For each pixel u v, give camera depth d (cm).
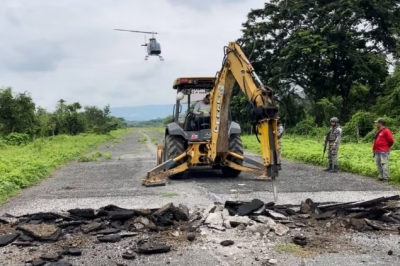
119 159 2156
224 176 1370
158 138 4694
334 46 3128
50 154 2175
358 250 602
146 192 1098
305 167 1582
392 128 2434
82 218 761
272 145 795
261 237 664
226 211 768
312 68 3309
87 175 1531
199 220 736
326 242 637
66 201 1013
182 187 1155
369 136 2406
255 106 870
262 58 3788
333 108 3334
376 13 3291
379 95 3362
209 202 933
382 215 735
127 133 7138
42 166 1588
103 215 754
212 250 612
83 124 5478
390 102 2808
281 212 771
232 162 1301
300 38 3300
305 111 3962
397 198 805
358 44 3403
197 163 1270
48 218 764
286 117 3819
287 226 709
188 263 565
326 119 3438
